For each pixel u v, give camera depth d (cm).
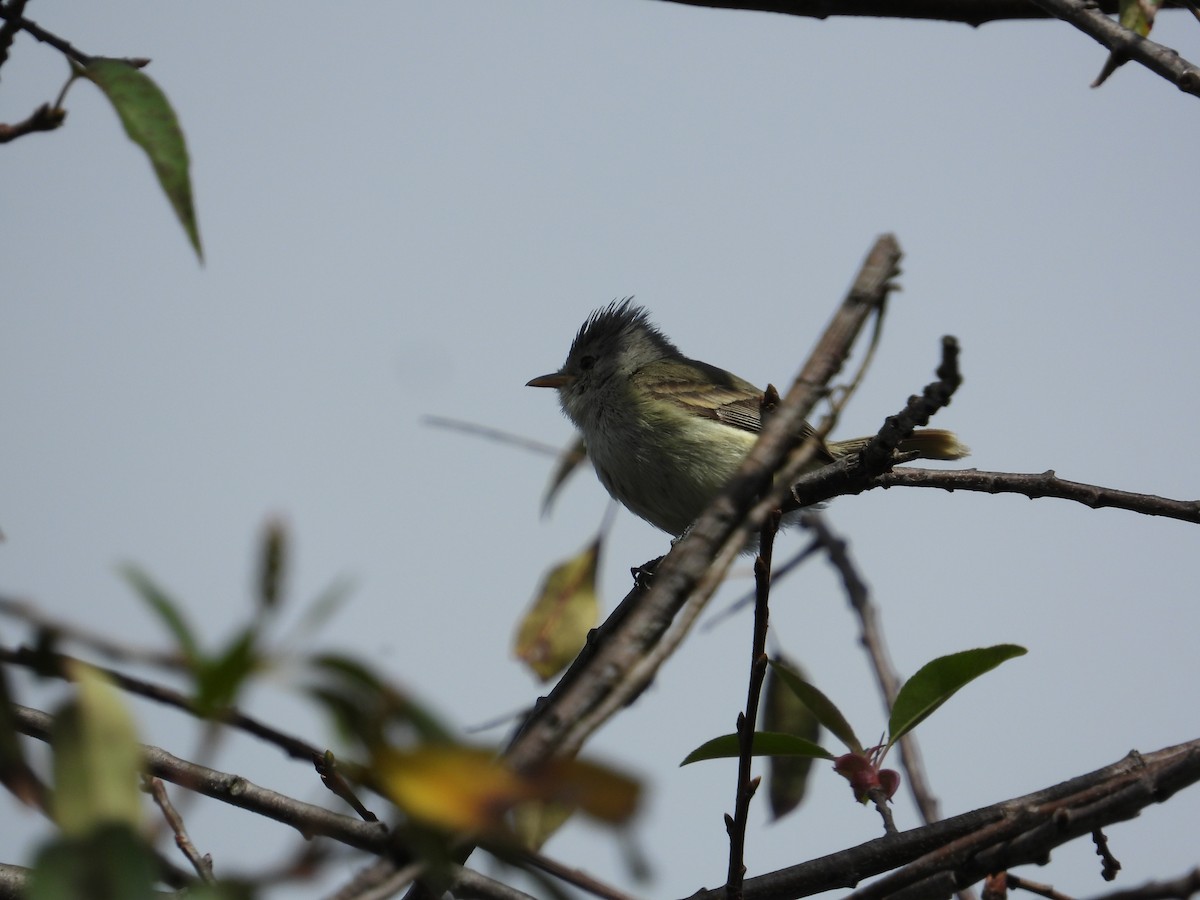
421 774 305
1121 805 592
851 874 716
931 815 927
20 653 327
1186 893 522
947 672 746
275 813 634
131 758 322
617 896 404
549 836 406
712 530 501
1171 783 583
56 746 320
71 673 326
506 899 570
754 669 637
